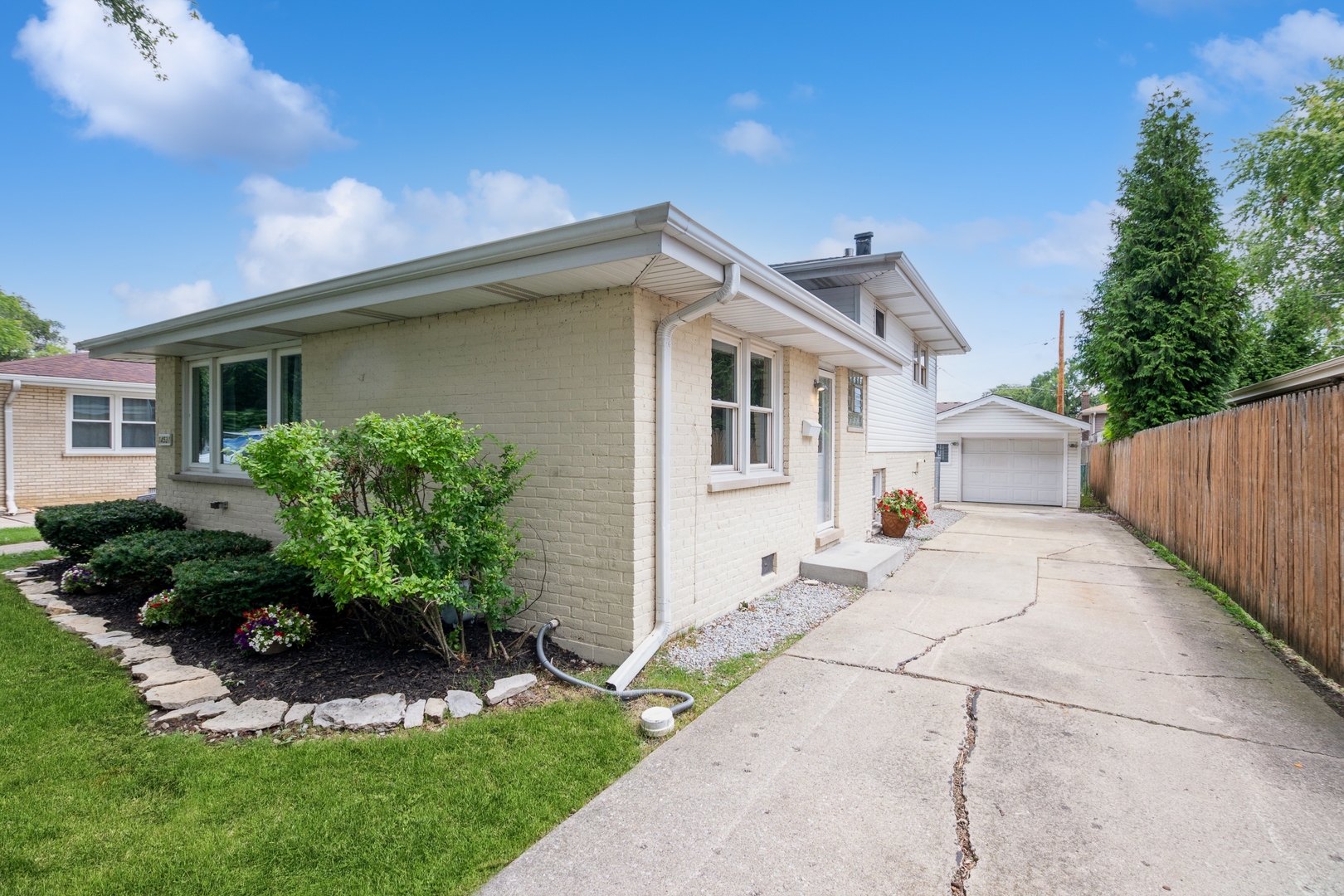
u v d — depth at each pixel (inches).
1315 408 190.9
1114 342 710.5
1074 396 1577.3
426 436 161.8
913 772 126.1
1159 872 96.0
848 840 104.2
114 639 193.3
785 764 129.6
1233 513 270.2
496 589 174.4
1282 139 574.6
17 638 194.7
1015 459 791.1
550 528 194.4
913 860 99.0
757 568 260.8
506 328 201.9
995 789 119.9
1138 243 708.0
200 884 91.1
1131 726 146.9
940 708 157.2
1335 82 544.1
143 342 299.6
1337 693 168.2
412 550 163.2
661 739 140.8
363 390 239.9
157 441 347.3
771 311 213.3
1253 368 716.7
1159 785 121.2
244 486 296.7
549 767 125.6
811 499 314.5
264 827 104.9
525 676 167.6
